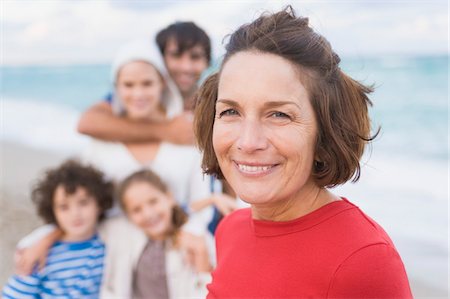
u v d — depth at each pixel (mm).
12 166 7090
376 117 10188
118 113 3104
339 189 6023
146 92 2990
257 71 1157
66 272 2898
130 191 2932
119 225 3031
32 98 13602
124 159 3062
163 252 2973
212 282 1453
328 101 1193
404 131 9219
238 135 1191
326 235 1222
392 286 1134
